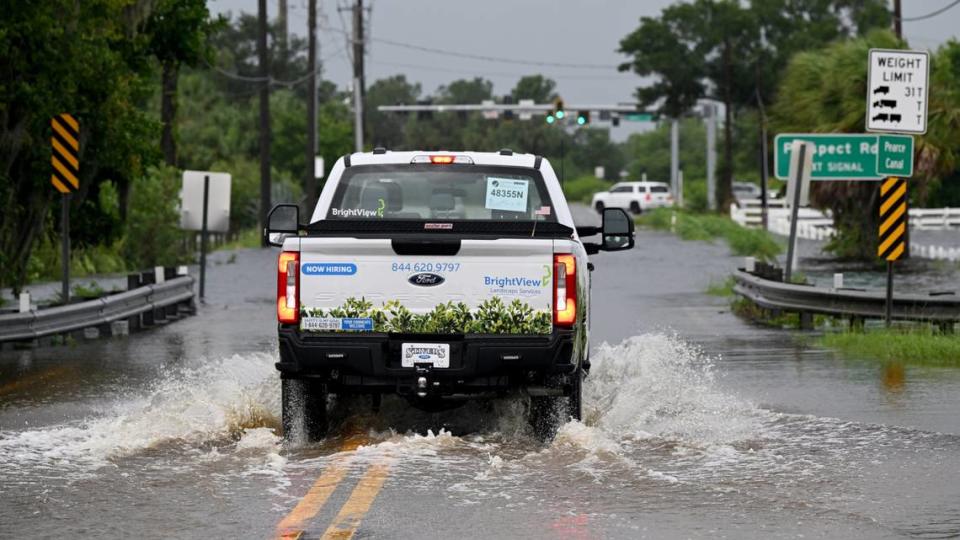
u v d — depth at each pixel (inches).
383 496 1006.4
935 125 4357.8
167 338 2315.5
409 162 1293.1
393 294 1172.5
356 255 1173.1
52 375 1779.0
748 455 1168.8
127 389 1635.1
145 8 3563.0
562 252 1170.6
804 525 921.5
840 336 2143.2
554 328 1170.0
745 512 959.0
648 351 1867.6
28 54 2878.9
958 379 1675.7
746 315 2687.0
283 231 1282.0
